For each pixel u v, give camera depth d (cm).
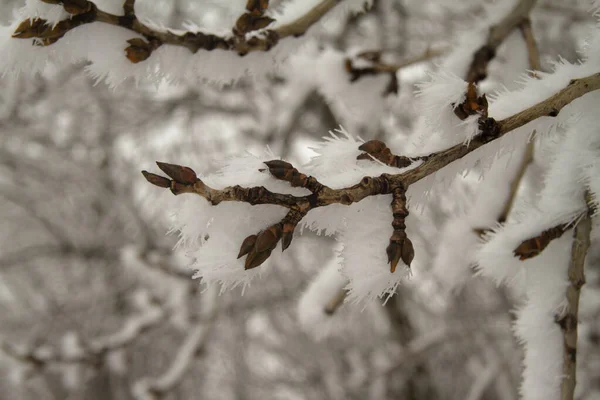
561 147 115
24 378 337
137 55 112
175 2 462
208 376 649
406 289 521
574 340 113
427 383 489
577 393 152
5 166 568
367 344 606
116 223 616
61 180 589
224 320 573
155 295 400
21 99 506
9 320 608
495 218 172
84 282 626
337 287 190
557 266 116
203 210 79
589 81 96
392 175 85
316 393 635
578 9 346
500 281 122
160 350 623
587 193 111
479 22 177
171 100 517
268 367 675
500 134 89
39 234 644
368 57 215
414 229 266
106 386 623
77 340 354
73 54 110
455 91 85
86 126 563
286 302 585
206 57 124
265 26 124
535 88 96
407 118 420
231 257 79
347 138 95
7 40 101
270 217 81
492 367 493
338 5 145
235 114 525
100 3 106
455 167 92
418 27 450
